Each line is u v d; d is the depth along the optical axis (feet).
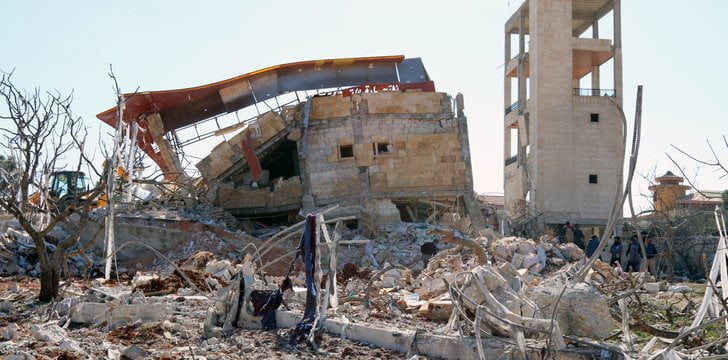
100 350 34.22
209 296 54.08
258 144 110.63
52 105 57.52
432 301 44.70
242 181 113.70
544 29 173.58
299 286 63.57
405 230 100.78
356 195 108.37
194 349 35.17
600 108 173.99
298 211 109.81
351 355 33.78
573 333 30.55
